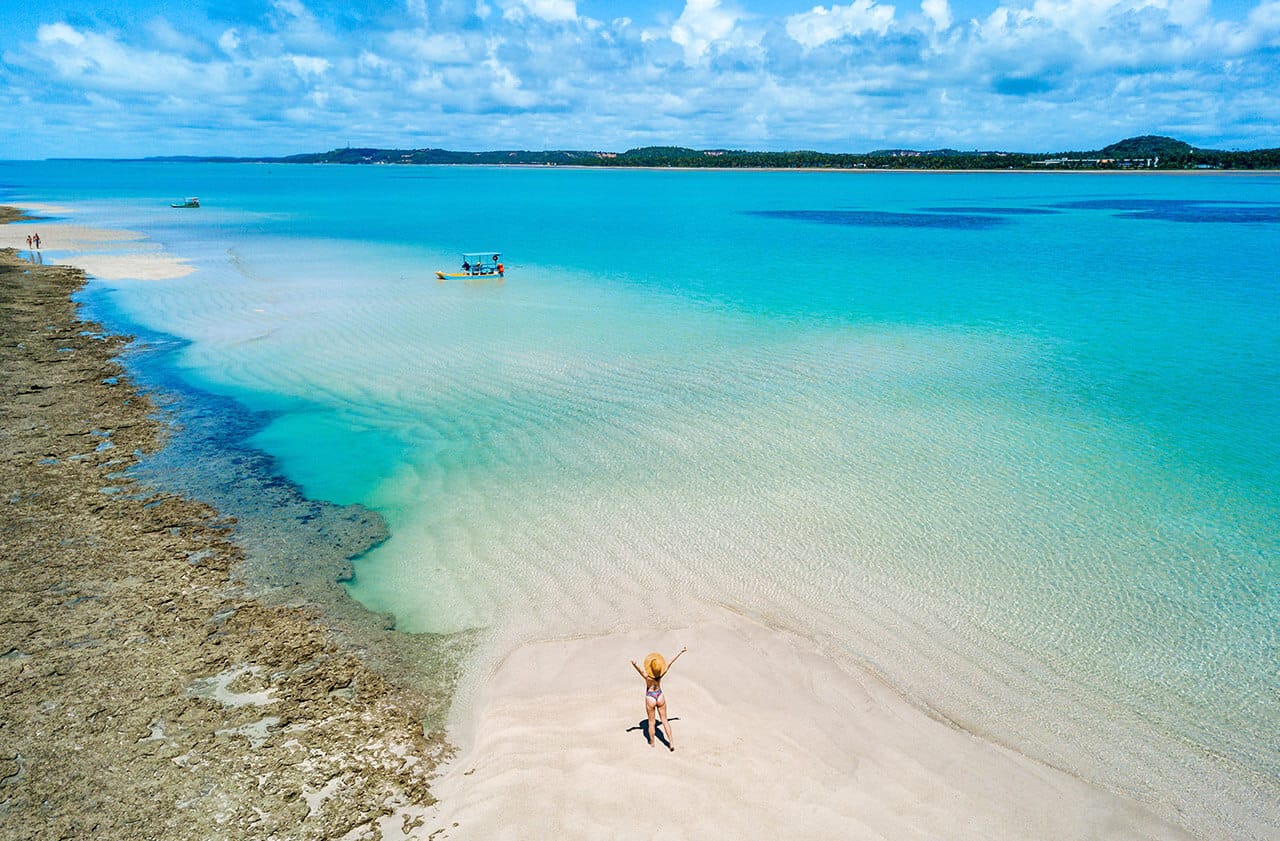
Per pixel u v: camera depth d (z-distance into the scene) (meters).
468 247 71.69
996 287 51.94
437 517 20.73
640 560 18.59
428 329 39.75
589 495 21.84
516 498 21.72
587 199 148.62
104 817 11.23
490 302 46.34
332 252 66.56
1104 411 28.09
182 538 19.55
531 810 11.32
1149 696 14.27
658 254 68.12
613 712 13.47
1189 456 24.22
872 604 16.91
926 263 62.84
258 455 24.67
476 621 16.33
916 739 13.09
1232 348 36.12
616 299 47.72
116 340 37.19
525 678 14.45
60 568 17.95
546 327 40.22
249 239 75.50
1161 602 16.98
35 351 35.03
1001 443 25.31
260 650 15.25
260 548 19.16
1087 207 123.94
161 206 117.56
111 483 22.53
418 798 11.70
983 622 16.33
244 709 13.57
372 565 18.45
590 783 11.81
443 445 25.39
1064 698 14.20
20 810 11.31
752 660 14.99
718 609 16.69
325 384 31.27
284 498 21.84
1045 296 48.75
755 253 68.94
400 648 15.45
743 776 11.98
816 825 11.11
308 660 15.00
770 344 37.03
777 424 26.95
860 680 14.55
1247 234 82.06
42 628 15.69
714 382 31.33
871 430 26.42
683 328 40.12
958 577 17.89
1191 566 18.31
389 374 32.47
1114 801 11.93
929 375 32.25
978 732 13.36
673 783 11.80
